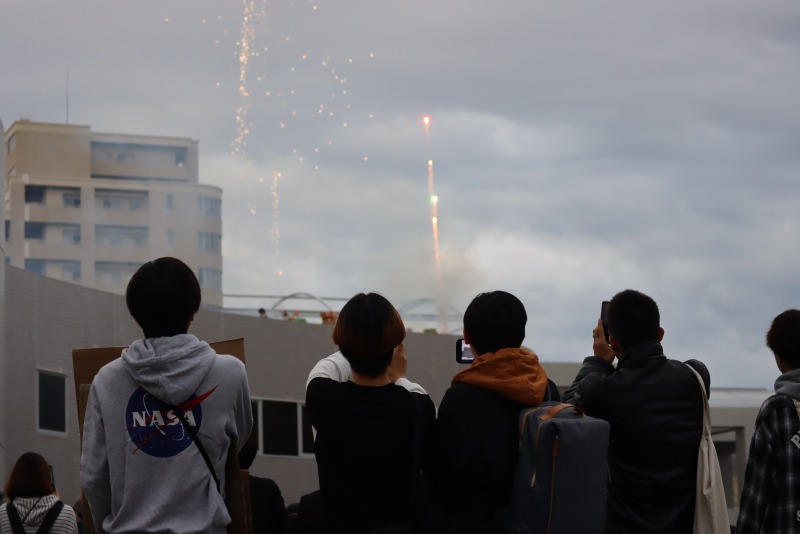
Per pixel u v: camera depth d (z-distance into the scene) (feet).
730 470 111.86
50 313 66.23
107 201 258.98
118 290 256.52
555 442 14.37
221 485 13.17
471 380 15.01
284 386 81.15
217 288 266.16
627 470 16.55
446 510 14.90
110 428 13.00
